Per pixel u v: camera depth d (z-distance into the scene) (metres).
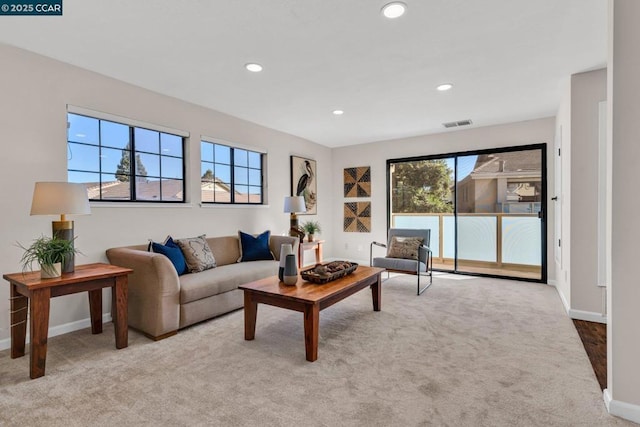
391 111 4.13
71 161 2.88
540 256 4.61
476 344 2.50
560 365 2.16
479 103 3.85
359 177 6.12
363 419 1.62
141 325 2.72
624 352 1.65
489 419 1.62
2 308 2.45
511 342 2.54
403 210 5.77
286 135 5.26
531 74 3.04
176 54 2.61
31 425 1.58
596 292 3.02
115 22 2.16
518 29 2.27
